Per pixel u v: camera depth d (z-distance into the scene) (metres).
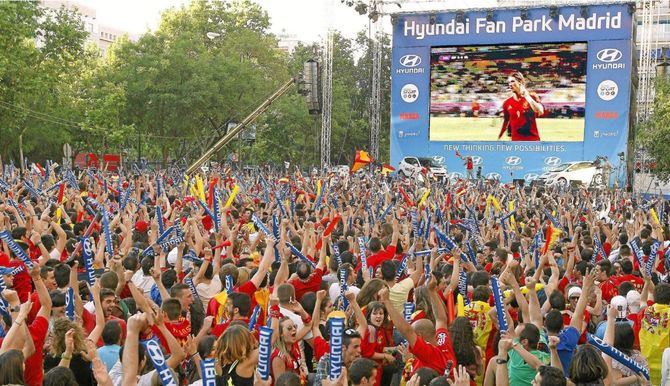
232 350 6.92
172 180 30.39
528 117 45.75
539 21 45.34
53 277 9.98
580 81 45.09
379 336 8.55
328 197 22.47
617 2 44.25
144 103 56.69
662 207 26.33
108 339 8.07
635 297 10.00
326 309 9.02
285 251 10.26
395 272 10.01
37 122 51.69
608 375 7.62
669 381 7.82
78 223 14.55
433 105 47.12
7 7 44.28
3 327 8.51
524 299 8.92
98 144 56.28
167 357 7.89
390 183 36.69
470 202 24.91
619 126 44.53
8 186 21.58
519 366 7.72
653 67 49.69
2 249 12.61
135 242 14.63
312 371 8.95
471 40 46.25
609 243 16.42
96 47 64.00
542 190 37.47
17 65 44.44
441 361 7.59
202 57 57.03
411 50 47.16
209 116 57.78
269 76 66.25
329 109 48.22
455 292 10.25
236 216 16.77
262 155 64.69
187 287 9.04
